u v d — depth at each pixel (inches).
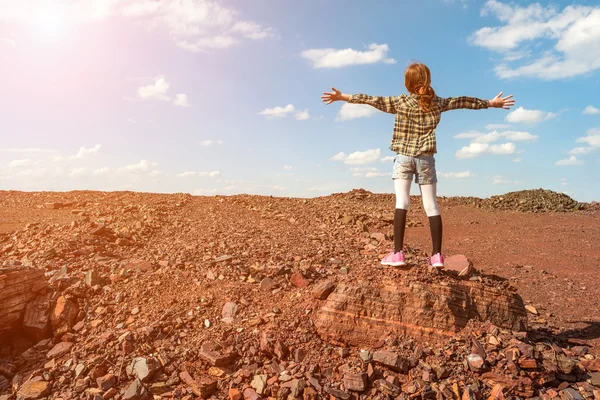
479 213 618.8
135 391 162.9
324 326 185.5
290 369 168.6
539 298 266.7
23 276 217.0
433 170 182.2
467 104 178.5
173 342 190.4
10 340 208.1
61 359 189.6
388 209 564.4
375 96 180.5
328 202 613.9
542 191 714.2
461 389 155.0
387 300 182.9
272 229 413.1
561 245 420.5
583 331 212.1
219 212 492.7
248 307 217.0
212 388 163.8
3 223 406.9
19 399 167.9
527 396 155.4
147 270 271.1
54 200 550.3
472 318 181.5
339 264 296.8
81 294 231.5
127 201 542.9
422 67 176.2
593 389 159.9
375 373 162.2
